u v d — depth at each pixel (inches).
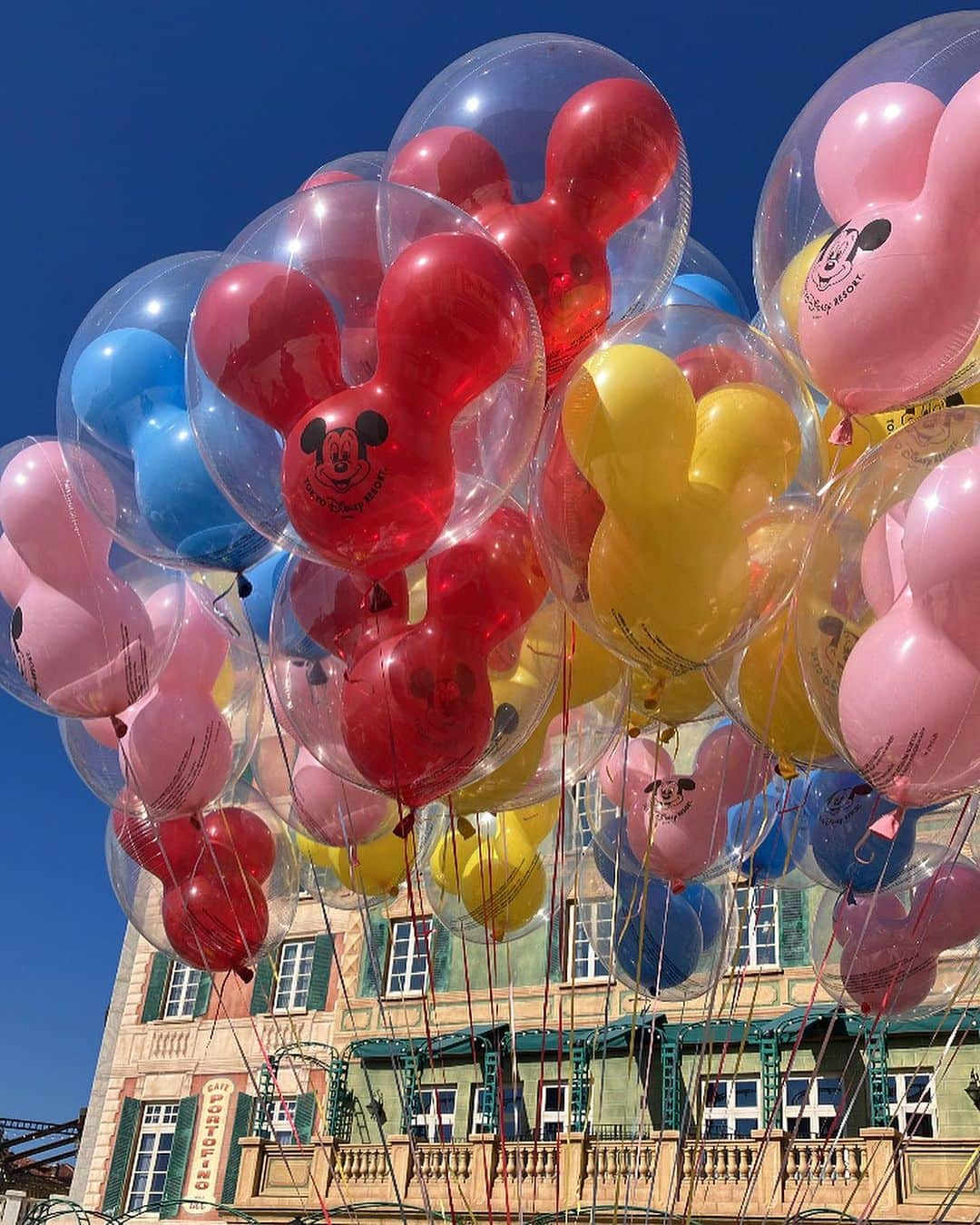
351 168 225.0
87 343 191.6
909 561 144.8
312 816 242.5
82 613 197.3
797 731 193.6
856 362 157.9
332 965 751.1
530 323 157.9
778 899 636.1
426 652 169.0
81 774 238.7
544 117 181.2
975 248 146.9
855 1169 481.1
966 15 162.4
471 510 161.5
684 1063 602.2
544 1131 615.8
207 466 169.5
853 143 158.7
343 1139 674.2
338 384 156.5
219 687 226.7
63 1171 1039.6
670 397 153.5
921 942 226.8
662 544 154.3
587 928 263.7
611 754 245.3
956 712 142.7
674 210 190.1
